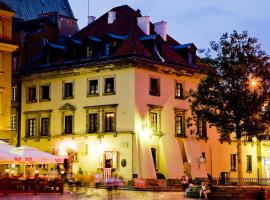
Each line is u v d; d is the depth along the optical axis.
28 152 43.22
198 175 63.59
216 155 68.50
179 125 63.97
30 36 69.75
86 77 62.78
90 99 62.16
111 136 59.97
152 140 60.25
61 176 55.88
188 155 63.53
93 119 61.94
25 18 82.25
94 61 61.47
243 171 71.56
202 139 66.81
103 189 53.53
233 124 44.28
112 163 59.41
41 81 66.94
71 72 63.59
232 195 41.66
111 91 60.50
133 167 58.03
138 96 59.19
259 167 73.81
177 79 64.25
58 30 73.38
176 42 72.31
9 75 58.56
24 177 48.06
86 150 61.91
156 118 61.28
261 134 43.72
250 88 43.22
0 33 58.06
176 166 61.56
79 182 59.81
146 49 62.53
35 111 66.88
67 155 62.84
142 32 66.44
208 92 44.09
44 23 71.44
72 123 63.62
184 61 66.50
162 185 56.97
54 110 65.31
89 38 63.03
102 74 61.41
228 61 43.53
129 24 65.88
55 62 66.25
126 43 61.19
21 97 68.56
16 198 38.25
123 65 59.41
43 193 44.12
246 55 43.41
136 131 58.47
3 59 58.19
